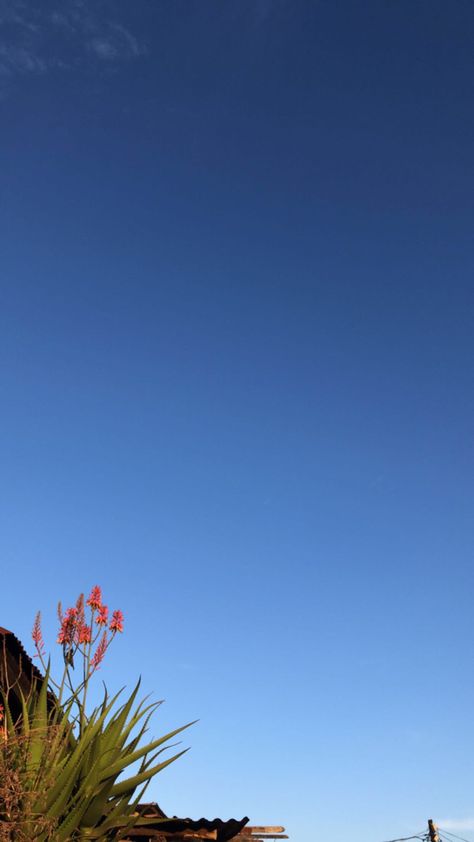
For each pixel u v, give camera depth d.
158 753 3.32
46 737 3.13
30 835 2.89
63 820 3.12
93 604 3.51
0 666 4.05
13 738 3.06
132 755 3.27
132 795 3.30
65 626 3.46
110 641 3.48
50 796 3.05
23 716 3.35
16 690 4.00
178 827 3.83
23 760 3.07
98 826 3.22
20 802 3.00
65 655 3.44
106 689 3.35
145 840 3.93
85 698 3.35
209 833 3.79
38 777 3.07
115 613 3.54
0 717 3.38
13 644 3.98
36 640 3.45
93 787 3.14
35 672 3.97
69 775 3.09
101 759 3.25
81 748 3.17
